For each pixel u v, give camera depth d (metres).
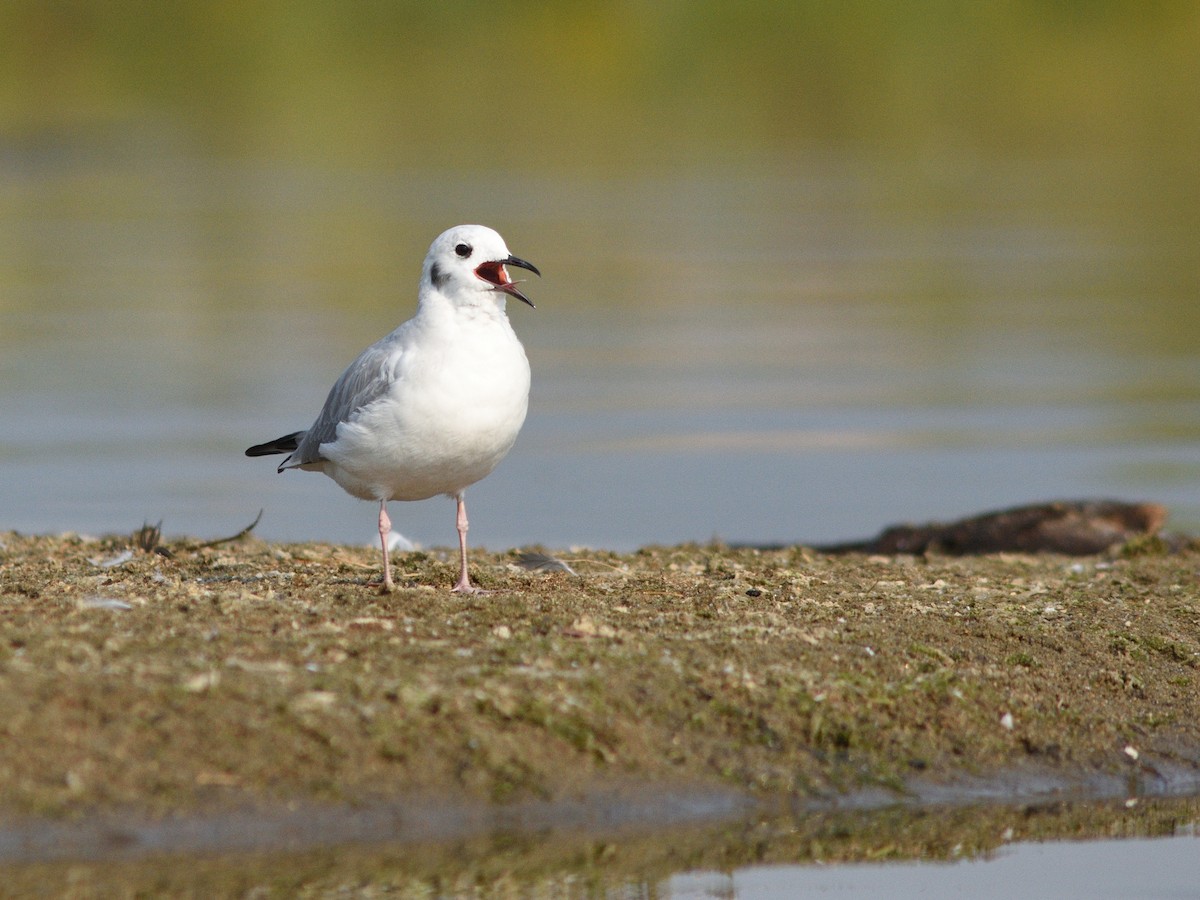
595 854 7.82
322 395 23.61
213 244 39.47
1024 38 70.19
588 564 11.70
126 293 33.31
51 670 8.21
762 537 16.30
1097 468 19.58
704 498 18.23
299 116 63.09
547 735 8.29
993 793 8.60
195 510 17.73
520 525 17.09
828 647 9.48
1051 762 8.90
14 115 62.19
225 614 9.27
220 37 68.44
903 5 70.31
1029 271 35.56
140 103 63.53
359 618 9.32
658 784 8.20
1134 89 64.62
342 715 8.13
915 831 8.26
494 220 42.06
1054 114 62.50
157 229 42.06
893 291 33.41
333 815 7.69
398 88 65.94
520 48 69.19
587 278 34.97
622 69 68.38
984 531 14.60
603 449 20.80
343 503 18.34
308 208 44.88
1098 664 9.75
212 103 63.97
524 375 9.85
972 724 9.01
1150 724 9.30
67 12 68.19
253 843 7.52
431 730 8.16
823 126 61.69
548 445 21.03
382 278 34.38
